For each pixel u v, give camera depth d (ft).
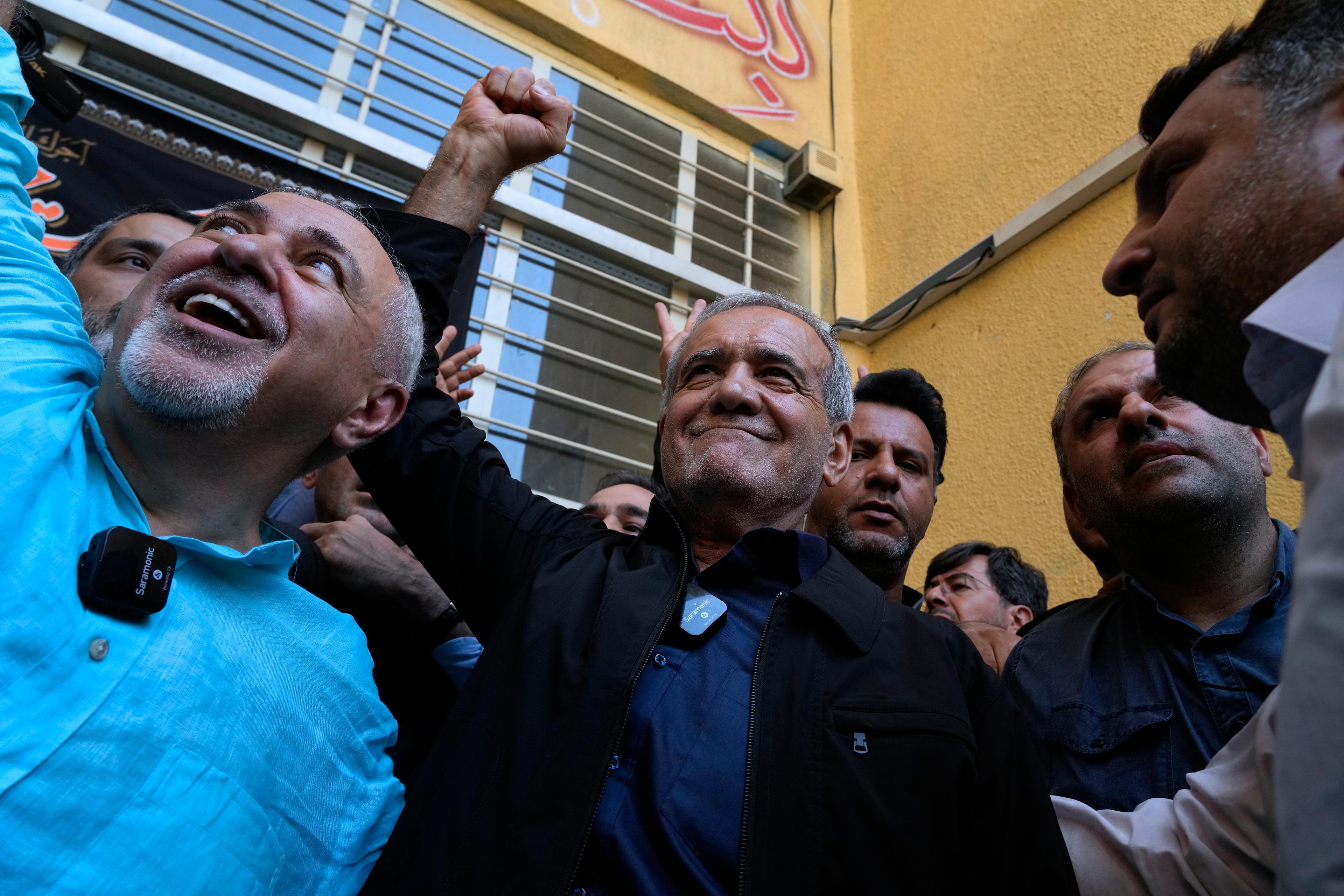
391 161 9.32
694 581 3.63
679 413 4.15
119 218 5.40
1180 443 3.81
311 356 3.32
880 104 12.82
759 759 2.93
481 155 5.00
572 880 2.70
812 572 3.63
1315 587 1.52
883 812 2.80
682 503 4.04
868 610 3.51
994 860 2.93
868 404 5.95
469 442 4.35
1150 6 9.02
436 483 4.21
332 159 9.20
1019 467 8.55
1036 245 9.41
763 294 4.73
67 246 7.26
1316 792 1.43
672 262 10.69
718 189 11.84
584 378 9.87
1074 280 8.77
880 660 3.28
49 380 2.98
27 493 2.61
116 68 8.38
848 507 5.49
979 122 10.85
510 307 9.65
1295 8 2.34
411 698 4.64
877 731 3.01
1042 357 8.79
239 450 3.26
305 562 4.40
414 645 4.73
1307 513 1.62
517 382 9.28
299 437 3.43
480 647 4.87
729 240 11.63
